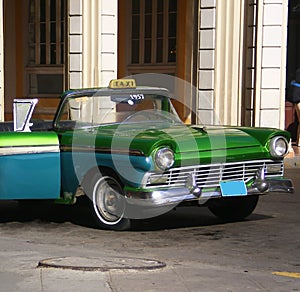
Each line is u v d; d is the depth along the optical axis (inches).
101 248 279.1
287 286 220.4
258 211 360.8
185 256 265.3
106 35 570.6
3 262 247.4
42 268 236.4
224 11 566.9
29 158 311.7
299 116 634.2
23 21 745.6
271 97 568.4
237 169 301.7
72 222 337.1
